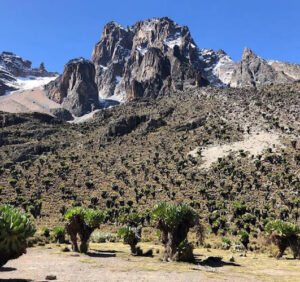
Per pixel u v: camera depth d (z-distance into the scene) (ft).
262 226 207.82
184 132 483.10
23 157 465.47
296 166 331.77
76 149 489.26
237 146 408.87
